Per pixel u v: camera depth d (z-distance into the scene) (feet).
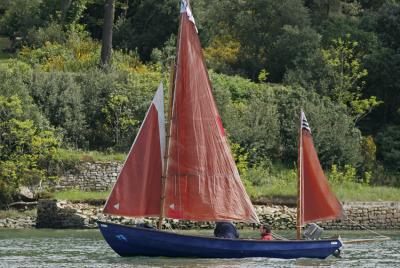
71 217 533.55
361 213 583.99
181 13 383.65
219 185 384.27
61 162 596.70
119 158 614.34
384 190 631.56
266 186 615.16
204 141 382.63
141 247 368.68
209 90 386.11
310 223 405.18
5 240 453.17
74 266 344.90
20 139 581.12
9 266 346.74
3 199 552.82
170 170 376.27
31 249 408.67
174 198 376.68
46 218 538.06
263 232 392.68
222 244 372.17
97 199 553.64
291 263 367.04
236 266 348.18
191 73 382.63
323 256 387.75
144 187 373.20
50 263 355.36
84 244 433.07
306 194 392.06
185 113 380.58
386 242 480.64
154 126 376.07
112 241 367.66
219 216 383.04
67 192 572.10
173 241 368.07
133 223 534.78
